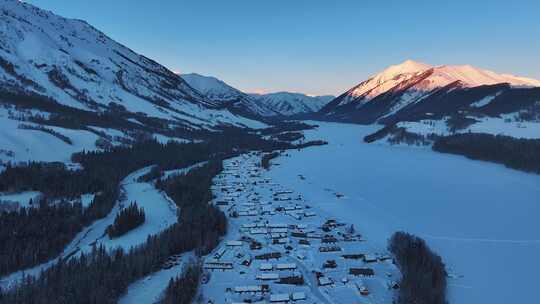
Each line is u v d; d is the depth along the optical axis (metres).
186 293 75.94
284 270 90.25
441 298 73.50
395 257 95.88
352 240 109.00
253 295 79.25
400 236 103.19
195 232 104.88
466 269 89.31
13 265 89.25
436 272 82.38
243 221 127.50
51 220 112.00
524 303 75.19
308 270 90.75
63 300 69.62
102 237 111.88
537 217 123.81
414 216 128.75
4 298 70.56
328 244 106.44
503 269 89.19
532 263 92.00
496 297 77.38
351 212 136.12
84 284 74.69
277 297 77.06
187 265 90.06
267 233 115.69
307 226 121.81
